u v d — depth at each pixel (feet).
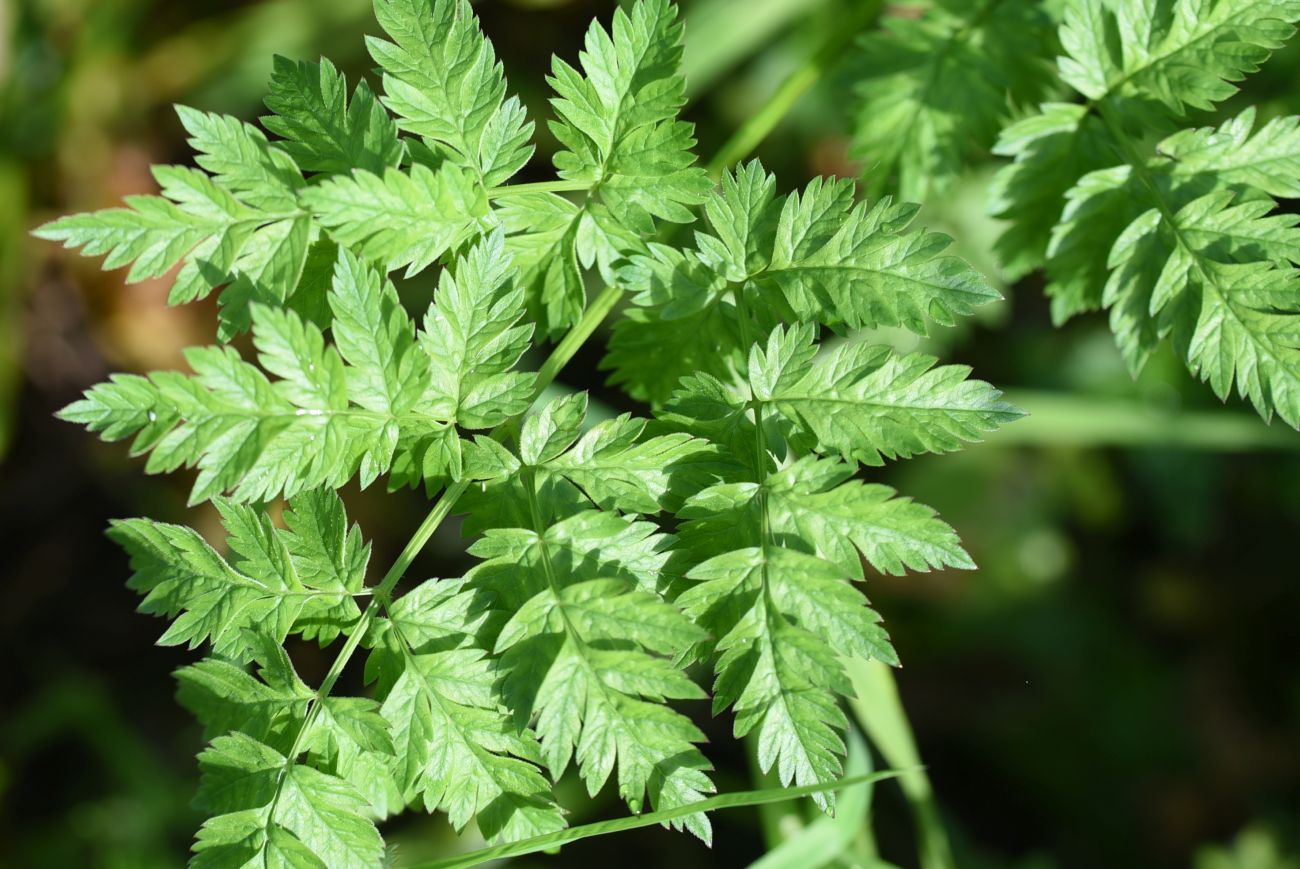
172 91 3.01
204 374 1.86
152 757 2.89
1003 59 2.11
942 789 3.09
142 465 3.12
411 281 2.82
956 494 3.22
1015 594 3.16
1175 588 3.21
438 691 1.88
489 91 1.92
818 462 1.89
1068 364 3.11
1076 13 2.01
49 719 2.85
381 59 1.91
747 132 2.14
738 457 1.91
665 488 1.90
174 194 1.90
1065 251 2.02
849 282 1.92
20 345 3.06
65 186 3.06
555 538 1.89
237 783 1.87
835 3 2.78
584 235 1.94
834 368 1.90
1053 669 3.13
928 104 2.11
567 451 1.91
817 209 1.92
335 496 1.90
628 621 1.86
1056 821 3.03
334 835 1.87
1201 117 2.27
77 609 3.05
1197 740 3.07
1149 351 1.98
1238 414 2.82
